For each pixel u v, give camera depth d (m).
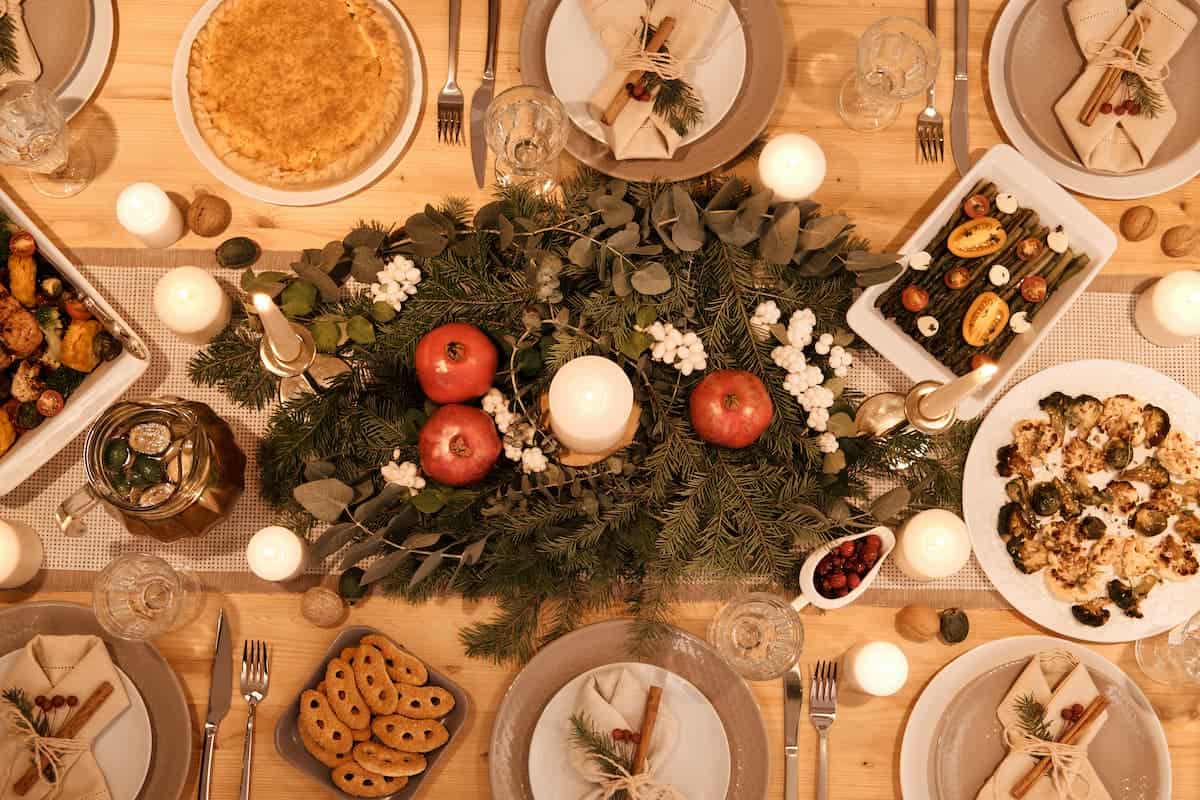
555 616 1.24
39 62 1.28
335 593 1.22
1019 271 1.25
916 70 1.27
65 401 1.22
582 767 1.13
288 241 1.30
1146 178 1.30
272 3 1.27
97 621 1.20
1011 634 1.27
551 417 1.07
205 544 1.25
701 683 1.21
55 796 1.13
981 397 1.24
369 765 1.13
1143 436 1.27
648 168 1.26
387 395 1.20
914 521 1.18
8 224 1.23
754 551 1.19
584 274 1.23
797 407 1.22
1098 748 1.19
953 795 1.19
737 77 1.29
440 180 1.31
